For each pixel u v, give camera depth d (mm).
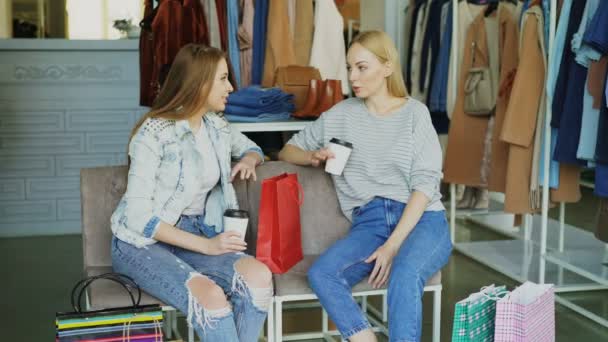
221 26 3977
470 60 4445
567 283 3785
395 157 2611
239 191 2764
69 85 5020
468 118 4480
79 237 5008
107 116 5094
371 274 2490
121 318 2141
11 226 5039
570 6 3443
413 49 5199
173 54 3883
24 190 5035
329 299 2418
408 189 2635
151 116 2428
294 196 2576
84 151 5090
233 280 2350
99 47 5020
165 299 2316
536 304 2162
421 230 2561
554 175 3674
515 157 3727
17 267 4254
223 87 2463
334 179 2771
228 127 2617
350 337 2398
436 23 5004
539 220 5266
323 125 2777
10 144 4988
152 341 2164
